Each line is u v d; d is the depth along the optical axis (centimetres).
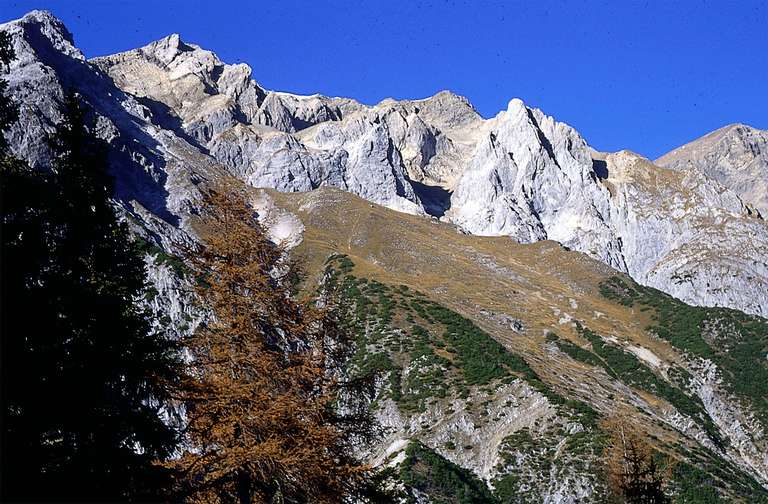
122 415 2011
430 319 11650
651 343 14600
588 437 7575
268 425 2116
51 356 1902
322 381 2362
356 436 2475
